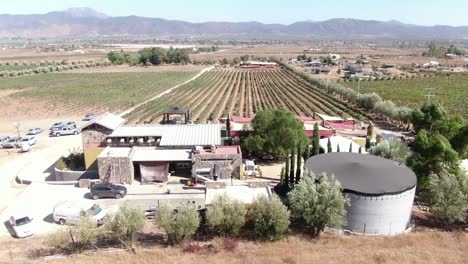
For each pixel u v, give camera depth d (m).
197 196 42.91
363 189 34.53
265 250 30.44
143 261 28.80
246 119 71.75
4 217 38.59
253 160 53.09
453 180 35.72
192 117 86.50
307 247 31.12
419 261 28.44
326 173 37.88
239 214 33.16
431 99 120.75
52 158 58.62
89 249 31.56
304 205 32.94
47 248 32.12
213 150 48.44
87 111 97.00
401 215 35.28
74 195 43.88
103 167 46.28
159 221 32.28
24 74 188.00
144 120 82.88
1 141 64.69
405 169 39.62
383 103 86.94
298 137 51.69
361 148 53.03
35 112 95.94
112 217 32.88
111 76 182.25
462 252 30.33
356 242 32.34
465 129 48.88
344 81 174.25
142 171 47.22
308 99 113.81
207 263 28.23
